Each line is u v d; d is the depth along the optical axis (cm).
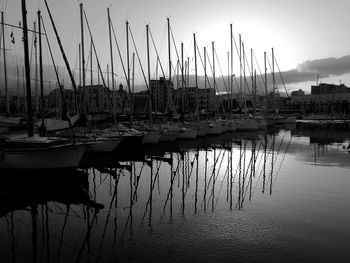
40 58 2572
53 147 1972
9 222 1317
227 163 2886
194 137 4712
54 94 5794
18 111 5075
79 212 1448
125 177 2234
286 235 1161
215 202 1611
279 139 5153
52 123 2467
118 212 1447
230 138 5288
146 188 1920
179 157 3225
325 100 17050
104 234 1181
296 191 1823
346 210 1456
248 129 6706
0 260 988
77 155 2097
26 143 1972
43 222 1315
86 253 1028
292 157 3212
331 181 2080
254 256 1002
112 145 3070
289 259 982
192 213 1427
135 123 4381
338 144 4378
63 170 2088
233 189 1895
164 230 1215
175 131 4438
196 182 2097
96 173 2350
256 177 2248
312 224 1273
